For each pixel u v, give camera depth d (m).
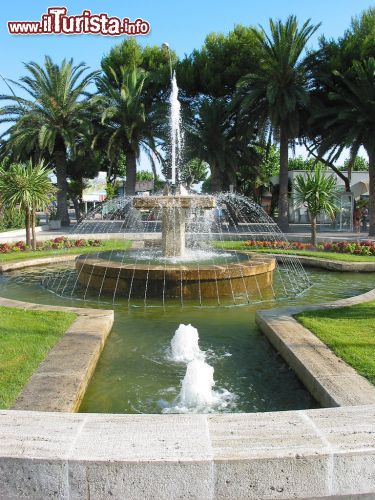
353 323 5.79
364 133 21.95
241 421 2.77
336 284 10.12
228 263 8.94
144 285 8.26
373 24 24.22
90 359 4.55
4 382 3.89
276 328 5.64
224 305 7.91
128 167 29.30
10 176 14.86
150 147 27.80
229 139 28.22
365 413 2.87
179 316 7.20
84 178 39.66
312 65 23.92
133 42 31.53
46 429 2.66
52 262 12.94
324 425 2.71
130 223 28.03
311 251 14.59
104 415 2.85
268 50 22.69
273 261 9.41
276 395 4.34
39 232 25.14
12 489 2.40
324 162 25.52
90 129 26.55
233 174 28.45
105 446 2.48
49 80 26.86
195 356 5.38
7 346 4.84
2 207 16.09
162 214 9.87
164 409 4.06
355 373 4.11
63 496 2.39
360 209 27.30
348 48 23.03
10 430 2.65
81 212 44.84
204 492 2.39
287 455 2.40
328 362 4.40
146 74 27.89
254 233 22.75
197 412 4.00
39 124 27.52
